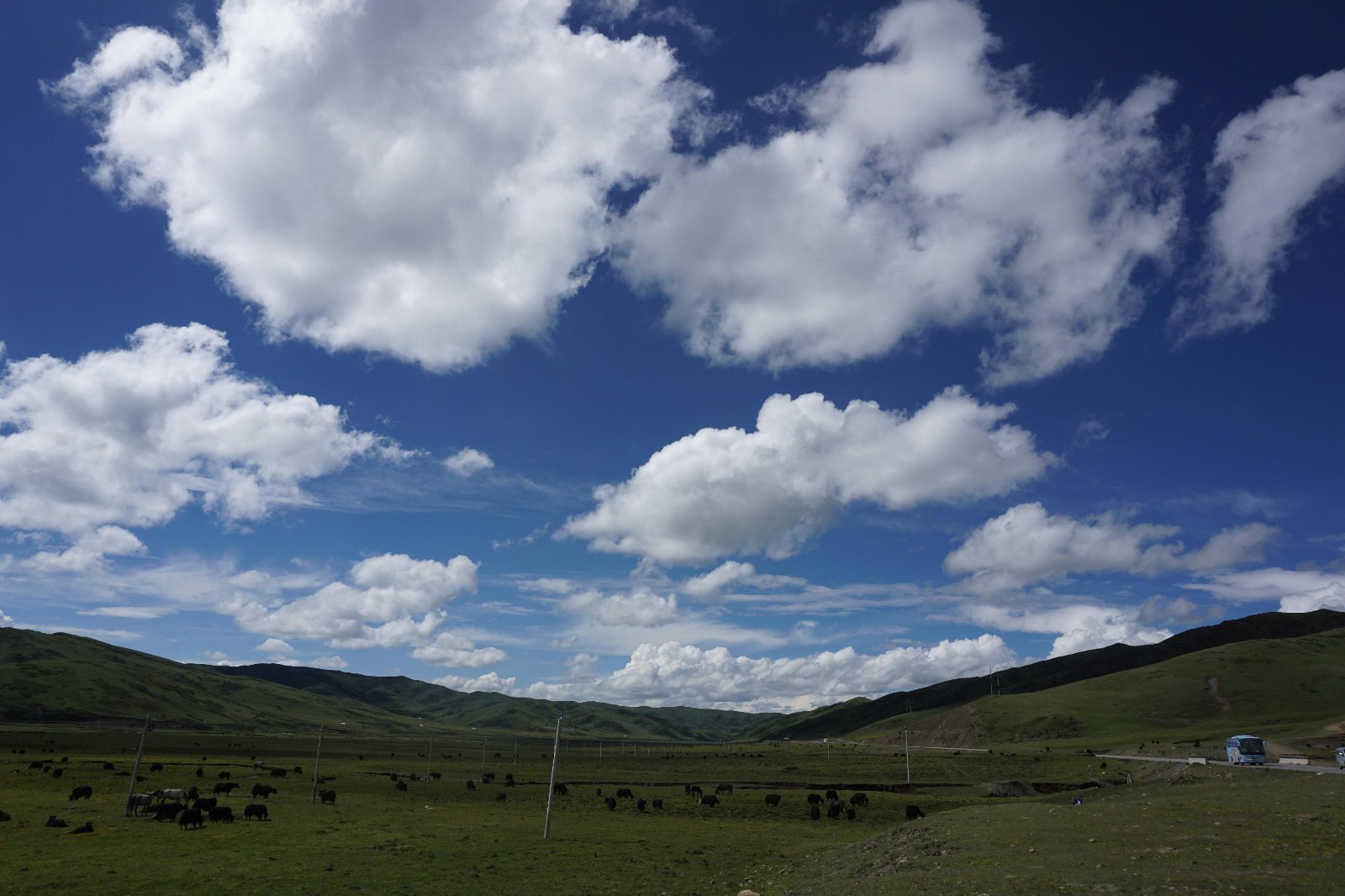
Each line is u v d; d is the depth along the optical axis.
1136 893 26.91
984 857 37.38
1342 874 27.84
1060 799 86.69
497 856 56.75
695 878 48.75
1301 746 147.75
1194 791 61.88
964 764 179.50
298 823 74.88
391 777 147.12
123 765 151.88
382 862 53.03
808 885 41.81
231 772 146.25
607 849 61.75
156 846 58.34
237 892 42.62
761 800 112.19
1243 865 30.00
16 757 168.75
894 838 51.59
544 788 133.25
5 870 48.03
